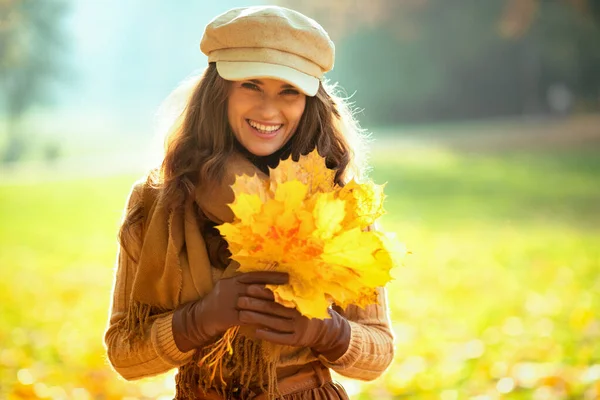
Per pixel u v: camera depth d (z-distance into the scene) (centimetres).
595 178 2705
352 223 263
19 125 5834
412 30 5359
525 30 4659
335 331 276
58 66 6172
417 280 1222
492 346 793
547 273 1234
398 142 4078
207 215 284
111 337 296
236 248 258
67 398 620
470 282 1192
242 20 278
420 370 704
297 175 266
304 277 254
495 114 5656
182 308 279
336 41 5566
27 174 3850
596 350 734
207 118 288
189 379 293
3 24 5422
